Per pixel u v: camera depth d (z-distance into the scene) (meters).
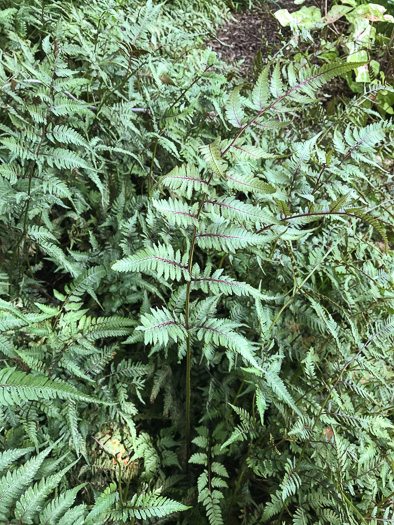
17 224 2.13
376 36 4.76
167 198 2.65
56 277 2.58
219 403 2.34
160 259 1.67
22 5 2.91
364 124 4.07
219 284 1.76
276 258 2.32
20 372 1.46
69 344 1.90
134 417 2.28
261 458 2.04
